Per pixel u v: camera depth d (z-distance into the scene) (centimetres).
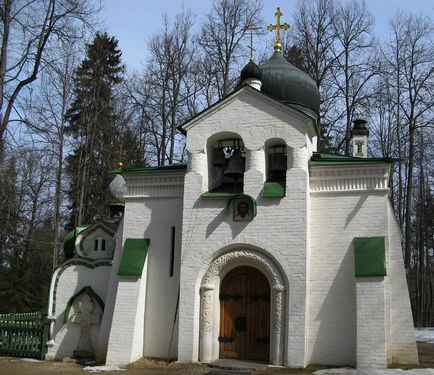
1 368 2139
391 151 4538
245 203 2167
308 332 2075
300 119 2172
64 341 2492
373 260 2020
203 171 2250
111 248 2772
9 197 3344
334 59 4412
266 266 2105
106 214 4594
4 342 2595
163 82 4381
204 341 2128
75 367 2184
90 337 2467
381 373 1819
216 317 2161
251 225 2144
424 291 5188
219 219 2186
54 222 4275
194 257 2183
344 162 2167
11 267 4753
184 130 2322
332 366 2023
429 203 5309
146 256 2302
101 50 4656
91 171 4606
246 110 2239
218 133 2255
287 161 2170
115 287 2392
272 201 2142
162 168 2403
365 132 2970
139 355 2217
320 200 2181
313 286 2114
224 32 4269
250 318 2162
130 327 2202
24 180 4738
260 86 2608
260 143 2197
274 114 2203
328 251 2133
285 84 2725
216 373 1911
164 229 2336
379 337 1945
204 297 2155
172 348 2209
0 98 2406
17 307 4616
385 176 2130
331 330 2062
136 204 2392
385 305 2017
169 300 2261
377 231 2103
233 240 2150
